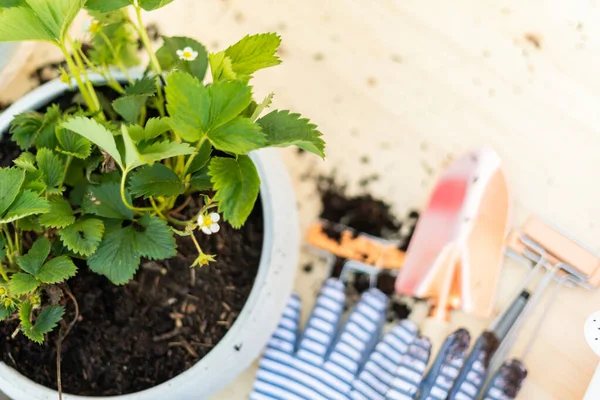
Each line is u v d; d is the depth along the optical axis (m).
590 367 0.93
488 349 0.94
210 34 0.97
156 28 0.97
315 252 0.96
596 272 0.94
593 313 0.93
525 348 0.94
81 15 0.95
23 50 0.92
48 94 0.82
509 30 0.97
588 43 0.96
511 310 0.94
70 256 0.79
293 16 0.97
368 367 0.95
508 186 0.95
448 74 0.97
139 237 0.77
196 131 0.71
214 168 0.72
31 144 0.80
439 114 0.97
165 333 0.84
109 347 0.83
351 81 0.97
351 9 0.97
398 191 0.96
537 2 0.97
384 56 0.97
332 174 0.96
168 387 0.81
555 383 0.93
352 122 0.97
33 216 0.78
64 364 0.82
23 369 0.82
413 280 0.95
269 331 0.85
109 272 0.76
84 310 0.83
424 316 0.95
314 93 0.97
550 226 0.95
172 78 0.70
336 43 0.97
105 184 0.78
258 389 0.93
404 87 0.97
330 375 0.94
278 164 0.84
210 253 0.84
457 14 0.97
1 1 0.73
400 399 0.94
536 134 0.96
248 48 0.74
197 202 0.84
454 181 0.95
